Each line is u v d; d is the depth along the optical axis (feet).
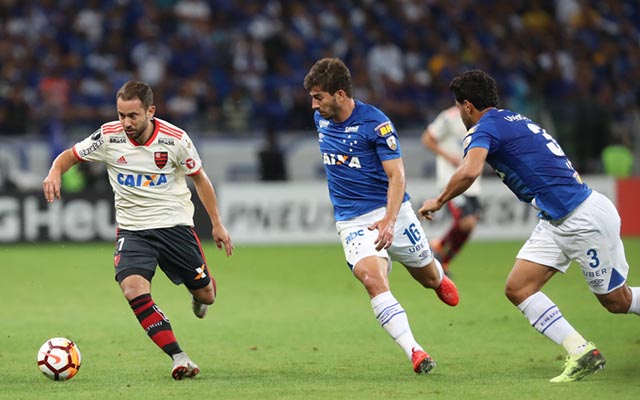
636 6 317.01
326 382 73.61
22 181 219.61
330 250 201.36
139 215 79.41
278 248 206.49
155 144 78.33
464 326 105.09
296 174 231.71
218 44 264.52
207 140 230.89
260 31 275.18
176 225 80.43
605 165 236.84
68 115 225.56
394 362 83.87
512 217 224.12
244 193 215.10
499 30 295.48
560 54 291.99
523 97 249.96
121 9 266.98
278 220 216.54
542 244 75.87
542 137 74.59
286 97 250.37
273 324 108.68
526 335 98.78
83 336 99.86
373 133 78.38
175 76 257.75
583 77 283.18
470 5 298.76
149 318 74.69
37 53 251.39
